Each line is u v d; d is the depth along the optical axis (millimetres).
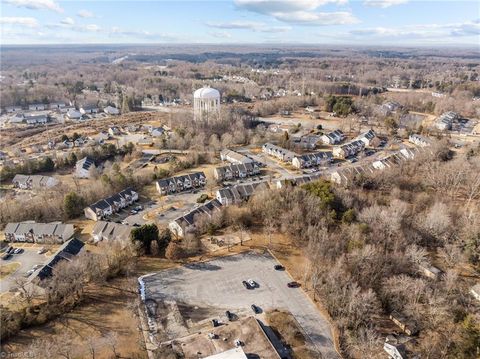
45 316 76375
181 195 140125
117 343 71500
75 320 77000
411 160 158500
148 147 197125
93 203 128500
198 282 89500
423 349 69562
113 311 79750
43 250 103000
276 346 71562
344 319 75625
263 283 89125
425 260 92312
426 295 80250
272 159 179000
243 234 107625
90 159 171750
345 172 142875
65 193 131250
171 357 66438
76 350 69375
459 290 83750
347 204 112500
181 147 193375
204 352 69812
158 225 115938
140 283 88875
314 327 76312
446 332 72375
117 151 187000
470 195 123000
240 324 76438
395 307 79312
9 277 91562
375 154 186000
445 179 131625
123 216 123500
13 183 152625
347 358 69375
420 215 107312
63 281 81812
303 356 69562
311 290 86375
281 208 112125
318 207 108062
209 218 110688
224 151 180375
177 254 97938
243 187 131500
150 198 137750
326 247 92750
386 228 99500
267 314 79438
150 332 74500
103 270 90125
